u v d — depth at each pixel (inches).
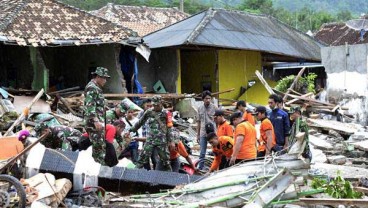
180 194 325.4
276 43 1026.7
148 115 429.7
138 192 368.8
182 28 959.0
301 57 1033.5
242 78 1000.2
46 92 713.0
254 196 291.4
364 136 707.4
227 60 975.6
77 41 739.4
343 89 990.4
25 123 542.9
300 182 328.5
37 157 363.3
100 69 386.3
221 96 962.1
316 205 323.0
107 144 391.9
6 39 690.2
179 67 929.5
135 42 792.9
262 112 413.4
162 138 427.2
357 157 622.8
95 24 800.9
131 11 1498.5
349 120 872.3
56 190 324.5
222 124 426.0
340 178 344.8
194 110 778.2
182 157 497.0
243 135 382.3
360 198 343.0
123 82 808.9
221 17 1010.7
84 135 404.2
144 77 944.3
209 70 970.1
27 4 804.0
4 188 309.1
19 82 794.2
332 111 862.5
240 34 979.3
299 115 422.0
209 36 913.5
